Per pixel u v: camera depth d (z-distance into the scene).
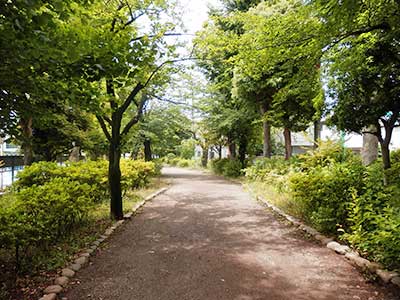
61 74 3.39
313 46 5.38
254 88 13.02
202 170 31.86
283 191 10.25
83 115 11.91
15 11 2.54
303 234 6.31
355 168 6.93
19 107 3.82
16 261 4.11
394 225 3.89
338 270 4.38
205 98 17.98
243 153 22.25
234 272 4.37
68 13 3.30
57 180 7.09
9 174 14.34
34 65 3.09
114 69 3.56
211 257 5.02
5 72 3.23
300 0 5.97
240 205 10.17
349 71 6.08
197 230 6.88
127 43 4.22
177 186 16.50
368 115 5.99
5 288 3.63
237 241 5.95
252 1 15.65
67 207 5.45
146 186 14.58
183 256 5.08
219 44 7.75
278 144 29.50
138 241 6.00
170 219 8.06
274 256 5.03
